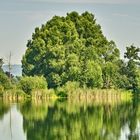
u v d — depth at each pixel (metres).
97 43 192.50
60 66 173.88
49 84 174.50
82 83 170.62
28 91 154.75
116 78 183.75
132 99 161.00
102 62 185.38
